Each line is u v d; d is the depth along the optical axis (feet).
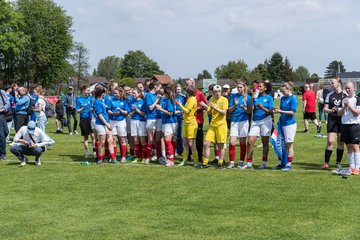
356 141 32.27
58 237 19.69
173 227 20.84
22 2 242.78
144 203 25.22
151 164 38.88
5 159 41.91
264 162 36.11
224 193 27.37
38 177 32.91
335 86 34.99
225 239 19.13
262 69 340.59
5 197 26.84
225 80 296.30
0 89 41.88
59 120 72.18
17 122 46.68
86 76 327.26
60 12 250.57
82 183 30.73
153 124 38.93
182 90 45.88
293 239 18.98
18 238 19.61
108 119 39.83
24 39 222.48
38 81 252.21
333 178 31.48
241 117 36.60
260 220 21.74
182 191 28.07
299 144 52.39
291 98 34.63
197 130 39.86
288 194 26.84
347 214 22.48
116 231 20.38
